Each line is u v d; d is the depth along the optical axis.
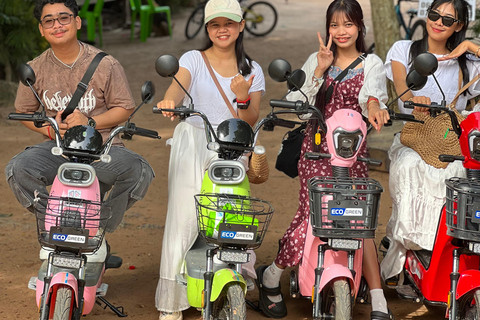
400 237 3.86
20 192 3.75
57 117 3.90
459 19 4.16
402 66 4.36
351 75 3.98
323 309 3.58
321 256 3.48
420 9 8.47
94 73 3.99
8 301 4.32
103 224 3.60
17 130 10.12
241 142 3.38
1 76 12.29
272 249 5.43
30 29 12.16
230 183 3.38
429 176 3.78
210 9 3.88
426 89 4.30
